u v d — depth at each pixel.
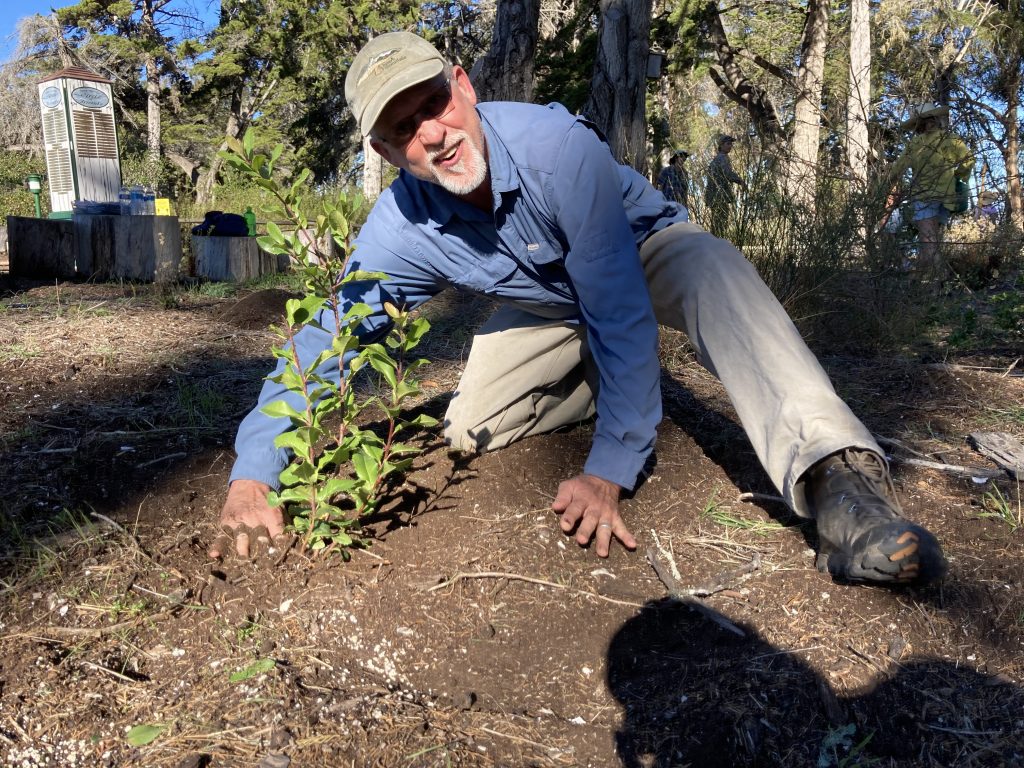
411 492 2.42
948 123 5.65
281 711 1.69
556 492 2.45
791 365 2.07
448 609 2.00
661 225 2.39
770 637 1.90
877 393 3.51
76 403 3.18
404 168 2.05
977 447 2.85
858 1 14.14
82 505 2.44
